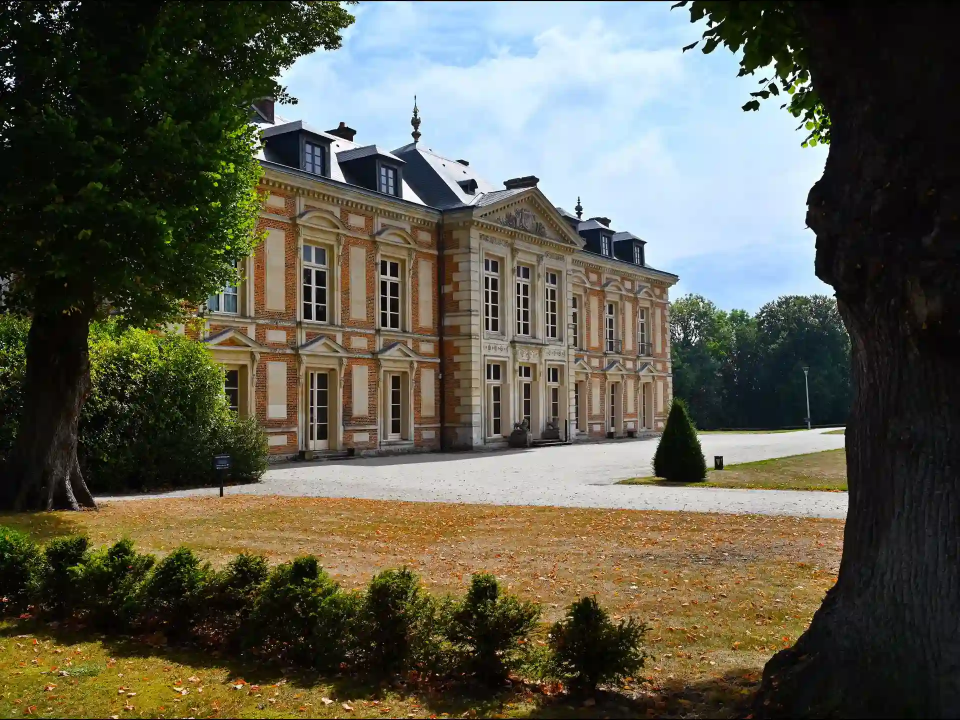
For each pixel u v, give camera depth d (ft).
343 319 92.17
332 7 42.06
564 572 29.12
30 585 24.52
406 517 43.52
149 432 59.41
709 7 17.48
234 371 81.51
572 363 128.36
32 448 46.62
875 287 14.69
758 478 63.05
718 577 28.09
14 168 36.70
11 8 39.09
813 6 14.98
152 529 39.81
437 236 106.93
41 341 46.96
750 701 15.85
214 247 47.24
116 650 20.86
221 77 43.29
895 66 14.16
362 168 98.12
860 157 14.67
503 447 112.16
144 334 62.03
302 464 83.20
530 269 120.67
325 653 18.85
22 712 16.63
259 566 21.90
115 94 39.55
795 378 255.50
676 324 291.58
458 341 106.22
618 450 107.65
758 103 25.39
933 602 14.21
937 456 14.49
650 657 18.94
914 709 13.78
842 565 15.97
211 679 18.51
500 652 17.97
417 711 16.42
